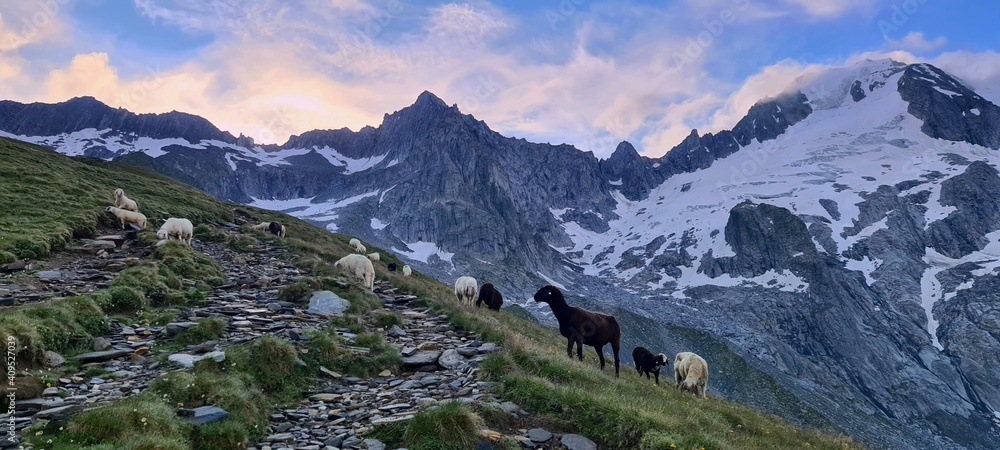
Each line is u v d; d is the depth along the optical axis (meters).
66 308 11.93
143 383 9.52
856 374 183.62
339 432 8.62
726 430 11.59
